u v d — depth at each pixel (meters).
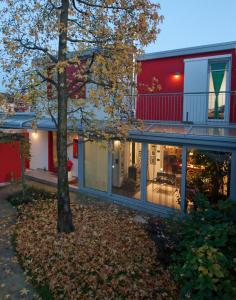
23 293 5.42
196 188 8.87
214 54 11.30
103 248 7.00
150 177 10.16
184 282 4.55
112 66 7.21
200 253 4.24
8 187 13.06
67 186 7.75
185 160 8.97
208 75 11.60
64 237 7.53
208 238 4.70
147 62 13.02
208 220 5.55
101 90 7.88
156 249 6.48
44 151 16.50
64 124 7.57
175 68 12.30
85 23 7.95
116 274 5.94
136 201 10.52
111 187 11.38
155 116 12.89
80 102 9.25
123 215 9.59
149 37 7.50
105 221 8.86
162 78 12.67
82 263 6.33
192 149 8.86
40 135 16.58
